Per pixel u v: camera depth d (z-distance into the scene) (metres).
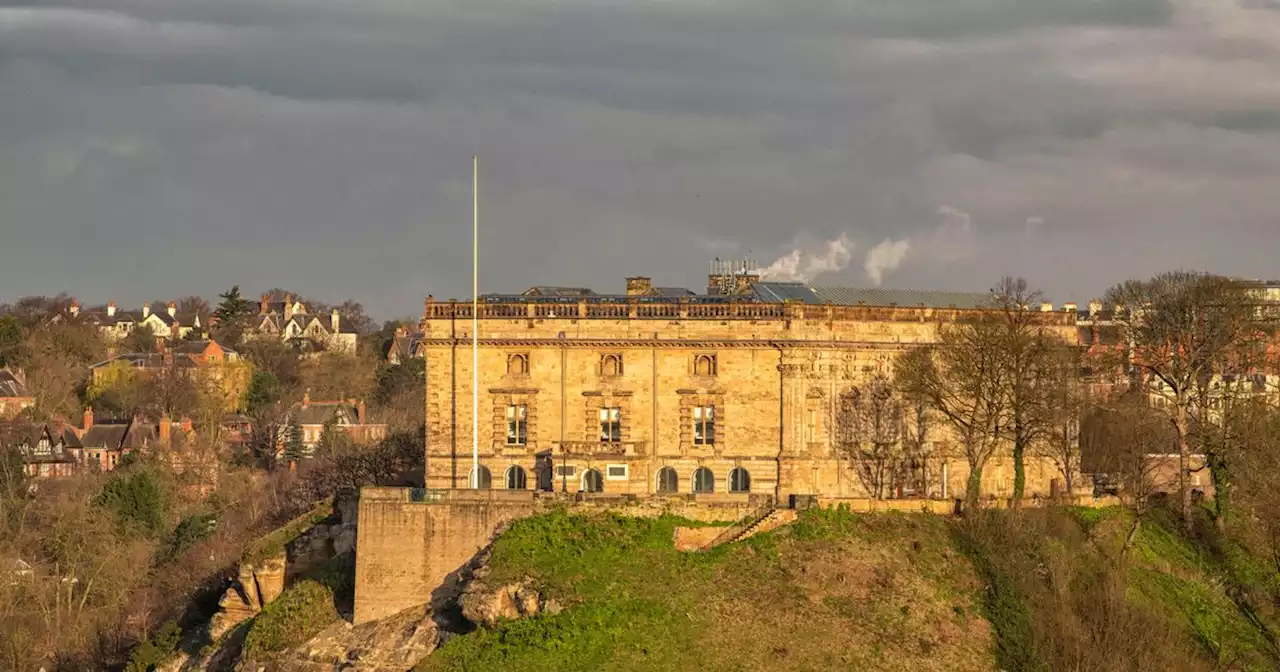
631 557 129.88
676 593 125.69
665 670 117.44
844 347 156.75
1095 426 168.00
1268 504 150.62
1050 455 161.00
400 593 137.25
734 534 133.88
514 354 155.75
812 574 129.25
